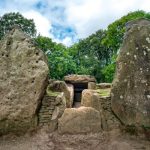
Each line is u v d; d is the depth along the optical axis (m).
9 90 4.00
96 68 13.86
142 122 3.87
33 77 4.04
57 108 4.06
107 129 3.96
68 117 3.96
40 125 4.00
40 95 4.02
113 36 11.02
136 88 3.99
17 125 3.93
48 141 3.80
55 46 12.31
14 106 3.95
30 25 12.28
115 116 4.05
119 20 10.95
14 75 4.05
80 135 3.88
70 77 8.31
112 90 4.08
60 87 5.16
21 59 4.11
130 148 3.67
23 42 4.18
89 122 3.95
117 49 11.07
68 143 3.78
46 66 4.10
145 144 3.73
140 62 4.05
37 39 12.17
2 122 3.92
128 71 4.06
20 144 3.77
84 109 4.01
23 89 4.00
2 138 3.87
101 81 13.59
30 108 3.96
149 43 4.10
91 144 3.76
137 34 4.16
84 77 8.28
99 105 4.09
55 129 3.95
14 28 4.30
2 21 11.83
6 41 4.19
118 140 3.82
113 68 10.63
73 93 7.68
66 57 11.88
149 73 4.00
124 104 3.98
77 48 16.31
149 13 10.59
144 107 3.91
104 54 15.87
